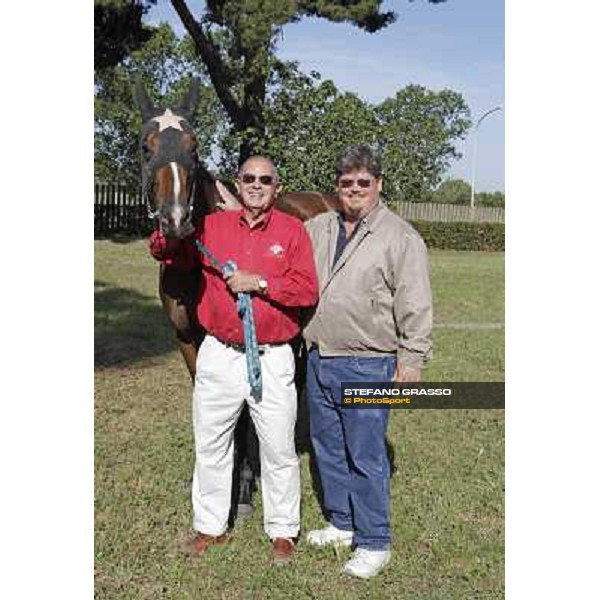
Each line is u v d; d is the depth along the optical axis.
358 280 3.27
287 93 10.57
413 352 3.24
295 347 3.86
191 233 3.34
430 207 26.41
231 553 3.63
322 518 4.02
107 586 3.34
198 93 3.56
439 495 4.34
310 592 3.31
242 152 11.58
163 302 3.88
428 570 3.52
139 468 4.59
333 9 16.27
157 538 3.77
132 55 17.97
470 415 5.89
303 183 10.33
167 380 6.67
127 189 20.62
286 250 3.34
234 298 3.36
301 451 5.02
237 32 15.38
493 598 3.29
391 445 5.17
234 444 4.00
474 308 11.30
